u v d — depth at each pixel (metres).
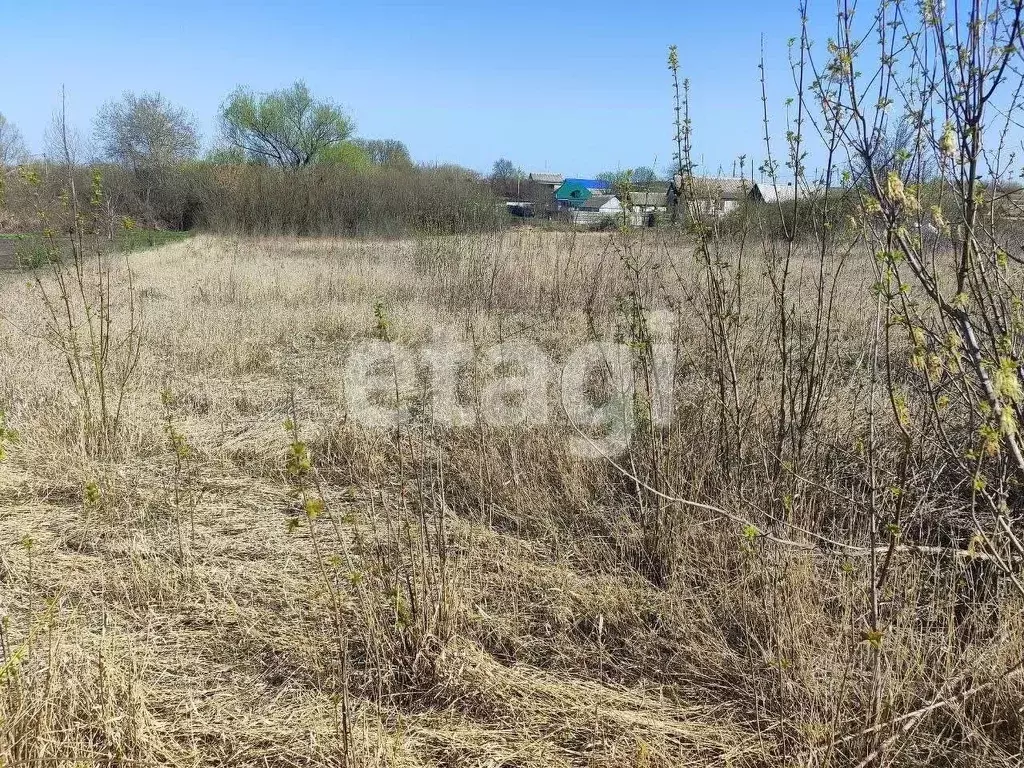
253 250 17.95
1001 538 2.69
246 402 5.66
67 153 5.13
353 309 8.91
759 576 2.92
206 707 2.51
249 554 3.51
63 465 4.20
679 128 3.48
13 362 6.03
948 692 2.35
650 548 3.44
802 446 3.53
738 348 4.41
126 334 7.25
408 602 2.92
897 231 2.13
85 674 2.48
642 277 6.76
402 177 26.42
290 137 35.47
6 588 3.15
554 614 3.02
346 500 4.07
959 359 2.26
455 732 2.40
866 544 3.09
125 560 3.42
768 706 2.48
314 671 2.68
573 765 2.27
